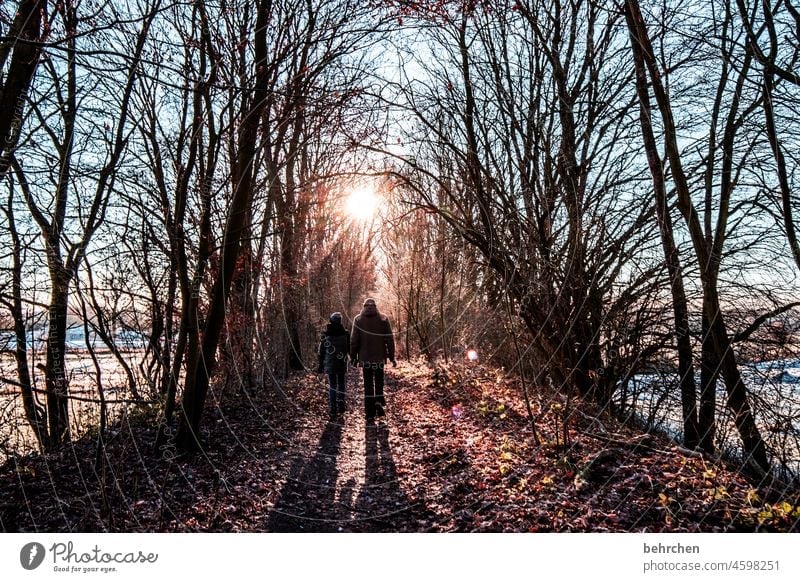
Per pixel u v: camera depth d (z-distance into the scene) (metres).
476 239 6.89
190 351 5.21
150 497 3.95
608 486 3.88
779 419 5.03
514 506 3.78
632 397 6.24
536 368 7.47
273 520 3.79
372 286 21.12
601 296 6.50
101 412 3.56
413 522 3.82
